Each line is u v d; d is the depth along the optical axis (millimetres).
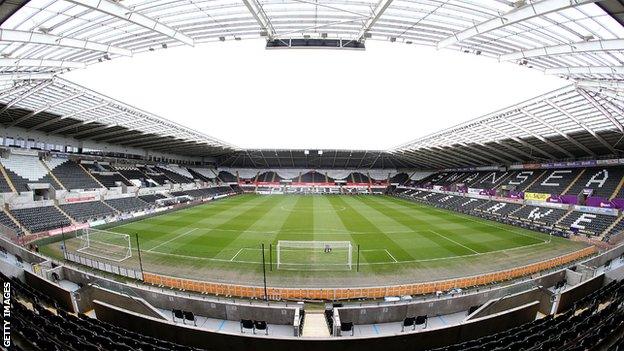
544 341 8094
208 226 30859
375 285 16734
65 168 38344
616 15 8836
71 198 34688
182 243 24172
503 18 10445
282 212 41125
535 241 26375
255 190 73125
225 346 8922
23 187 30953
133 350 7719
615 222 28578
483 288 16297
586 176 37625
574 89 19812
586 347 7473
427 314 12992
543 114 25797
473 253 22516
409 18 11562
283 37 12992
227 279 17297
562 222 32219
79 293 12383
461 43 13844
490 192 46969
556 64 15789
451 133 37438
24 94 22406
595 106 21609
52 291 12828
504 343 8555
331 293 15133
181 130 41406
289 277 17672
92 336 8453
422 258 21172
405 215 39375
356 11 10945
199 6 10664
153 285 16312
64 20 11484
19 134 33594
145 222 32812
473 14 10820
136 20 10867
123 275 17562
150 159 57875
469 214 41531
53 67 17484
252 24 12328
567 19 10469
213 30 12891
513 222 34031
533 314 11039
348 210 43594
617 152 34594
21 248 18375
